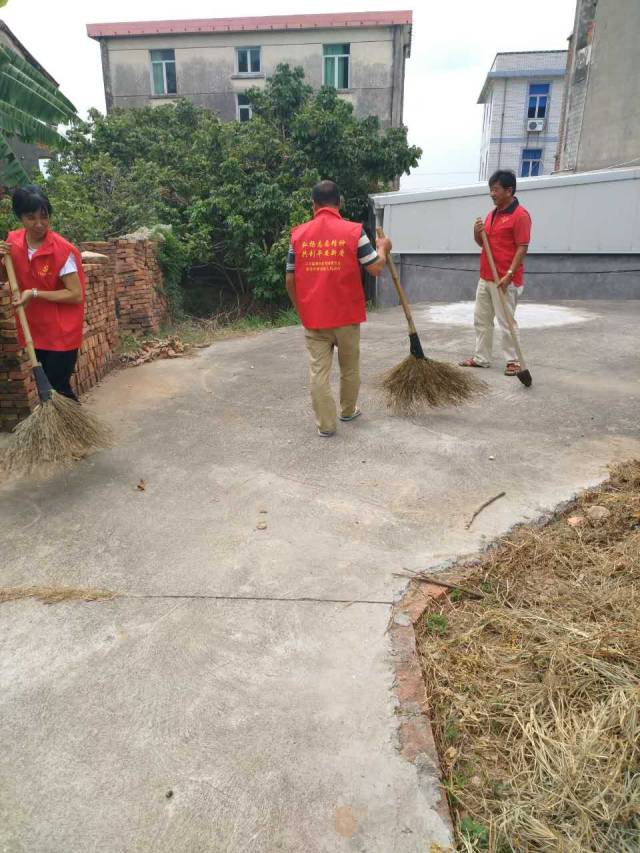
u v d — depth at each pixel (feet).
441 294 41.29
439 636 8.18
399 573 9.35
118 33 70.13
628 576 9.11
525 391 17.39
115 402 17.87
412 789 6.01
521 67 110.11
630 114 44.70
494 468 12.76
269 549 10.07
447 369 15.44
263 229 45.44
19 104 32.68
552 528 10.60
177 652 7.84
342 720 6.79
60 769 6.26
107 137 49.24
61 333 13.15
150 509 11.48
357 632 8.13
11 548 10.22
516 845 5.51
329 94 50.34
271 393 18.20
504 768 6.35
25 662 7.71
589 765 6.13
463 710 6.98
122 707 7.01
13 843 5.54
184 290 48.47
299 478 12.58
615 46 46.19
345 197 51.11
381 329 27.17
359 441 14.33
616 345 22.38
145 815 5.79
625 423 15.01
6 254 11.78
